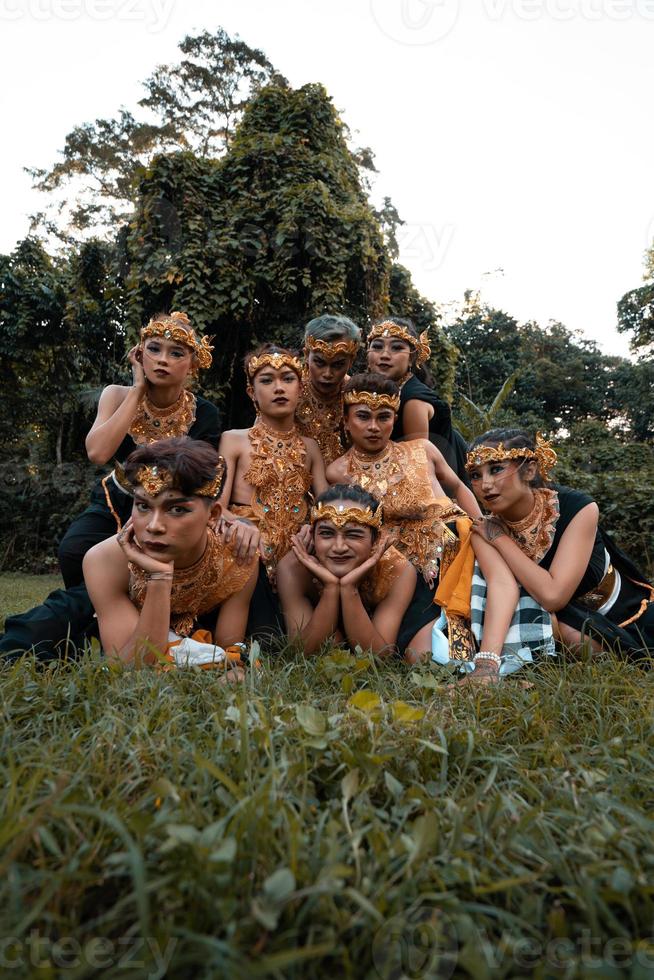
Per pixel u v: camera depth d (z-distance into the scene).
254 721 1.84
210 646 2.96
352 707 1.94
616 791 1.63
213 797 1.46
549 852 1.29
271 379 3.90
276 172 12.79
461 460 5.36
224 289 12.04
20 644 3.06
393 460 3.92
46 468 16.64
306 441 4.11
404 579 3.45
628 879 1.18
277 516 3.90
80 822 1.34
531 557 3.37
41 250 16.89
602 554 3.53
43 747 1.71
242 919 1.07
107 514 3.92
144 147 21.14
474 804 1.47
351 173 14.23
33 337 16.09
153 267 12.03
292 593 3.52
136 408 3.92
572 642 3.30
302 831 1.32
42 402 17.16
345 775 1.63
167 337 3.83
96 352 16.62
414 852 1.22
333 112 13.81
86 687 2.29
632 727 2.13
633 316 28.08
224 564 3.09
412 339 4.60
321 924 1.09
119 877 1.20
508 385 13.69
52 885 1.11
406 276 14.58
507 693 2.47
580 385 33.38
